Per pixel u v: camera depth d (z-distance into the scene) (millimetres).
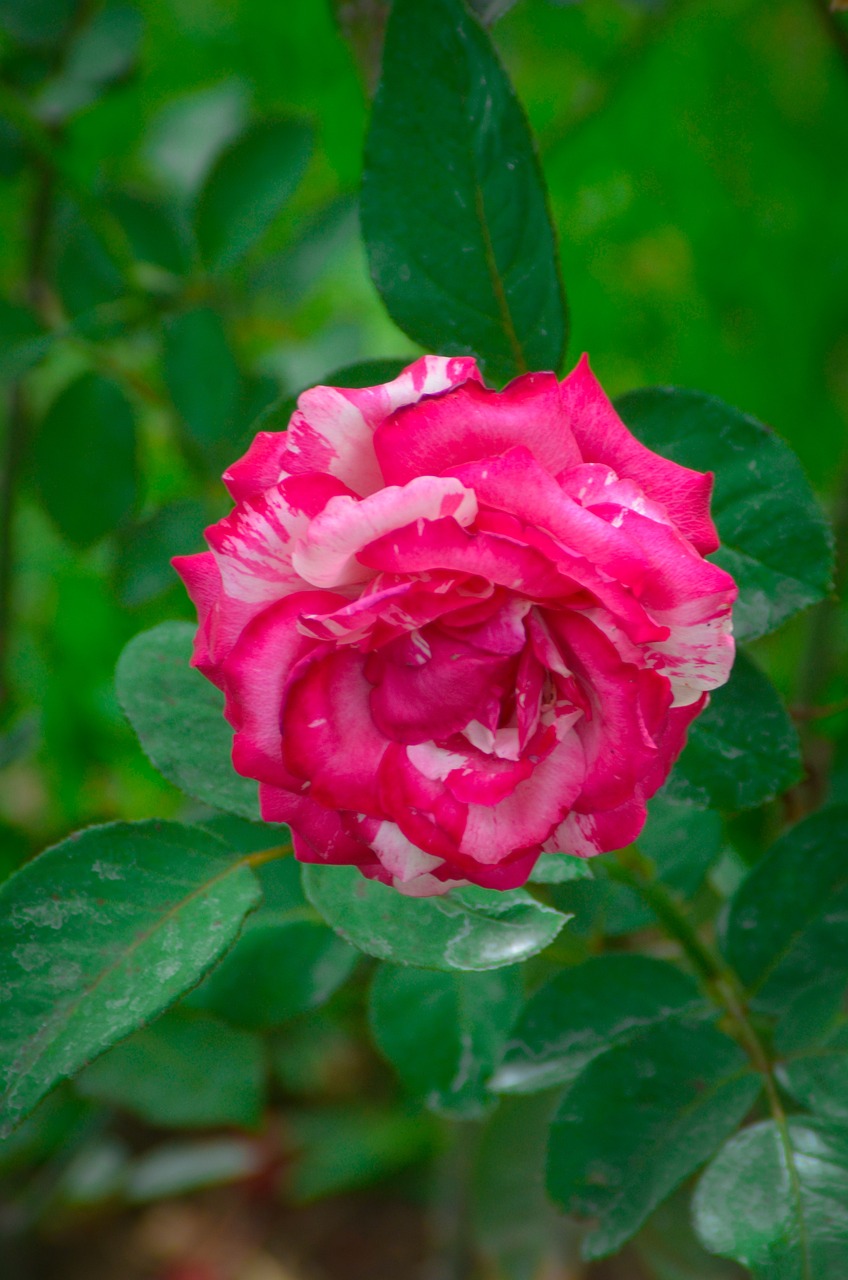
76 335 941
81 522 964
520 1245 1087
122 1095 1136
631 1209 798
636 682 721
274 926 867
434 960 755
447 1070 871
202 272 952
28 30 953
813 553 776
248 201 946
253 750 735
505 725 737
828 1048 813
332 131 1276
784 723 790
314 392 735
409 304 793
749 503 780
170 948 767
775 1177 789
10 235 1224
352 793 733
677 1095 808
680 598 722
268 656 731
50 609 1391
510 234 789
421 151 786
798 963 823
